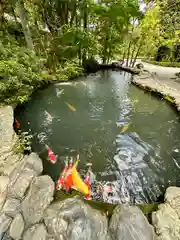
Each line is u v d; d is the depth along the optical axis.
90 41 7.46
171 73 7.69
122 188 2.29
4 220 1.70
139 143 3.18
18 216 1.72
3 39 5.55
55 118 3.94
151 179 2.45
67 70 6.96
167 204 1.82
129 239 1.47
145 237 1.48
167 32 9.51
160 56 11.05
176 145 3.13
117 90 5.84
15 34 6.89
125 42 9.55
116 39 8.96
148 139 3.30
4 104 3.98
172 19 8.80
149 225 1.58
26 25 5.62
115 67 9.16
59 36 6.68
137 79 6.75
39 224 1.63
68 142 3.13
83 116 4.07
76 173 2.23
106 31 8.55
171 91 5.28
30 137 3.11
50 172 2.44
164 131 3.55
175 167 2.66
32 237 1.55
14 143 2.70
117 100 5.05
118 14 7.80
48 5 6.84
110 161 2.74
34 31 6.68
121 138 3.30
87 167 2.61
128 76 7.67
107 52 9.40
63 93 5.37
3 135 2.83
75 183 2.10
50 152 2.82
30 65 5.20
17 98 4.24
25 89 4.74
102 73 8.11
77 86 6.05
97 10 7.64
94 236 1.52
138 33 8.66
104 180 2.40
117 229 1.54
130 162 2.73
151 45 10.55
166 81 6.43
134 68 8.51
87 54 8.87
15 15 7.09
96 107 4.59
